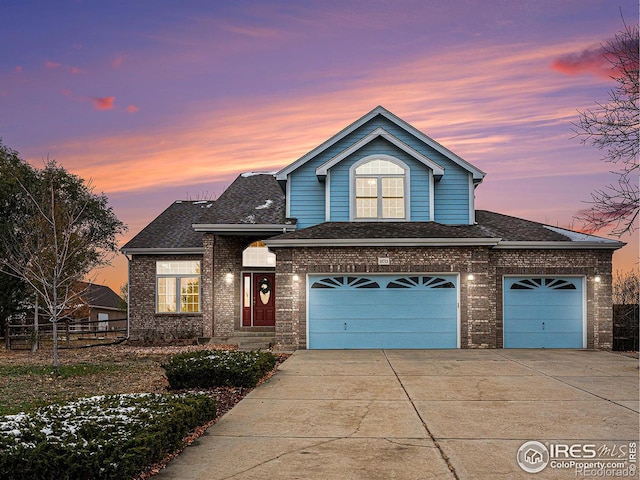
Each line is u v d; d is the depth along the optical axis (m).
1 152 29.12
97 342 25.06
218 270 21.81
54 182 29.52
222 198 23.33
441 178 20.97
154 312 23.44
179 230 24.72
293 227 20.27
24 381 13.07
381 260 18.34
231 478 6.27
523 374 13.15
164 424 6.91
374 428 8.34
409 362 15.16
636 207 14.95
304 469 6.53
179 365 11.88
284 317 18.42
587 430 8.18
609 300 18.62
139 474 6.25
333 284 18.58
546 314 18.75
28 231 23.11
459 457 6.95
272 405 9.98
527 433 8.04
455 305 18.34
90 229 32.59
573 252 18.77
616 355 16.77
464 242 18.05
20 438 6.28
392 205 20.42
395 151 20.52
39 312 26.33
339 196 20.56
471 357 16.16
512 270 18.73
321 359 15.88
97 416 7.17
